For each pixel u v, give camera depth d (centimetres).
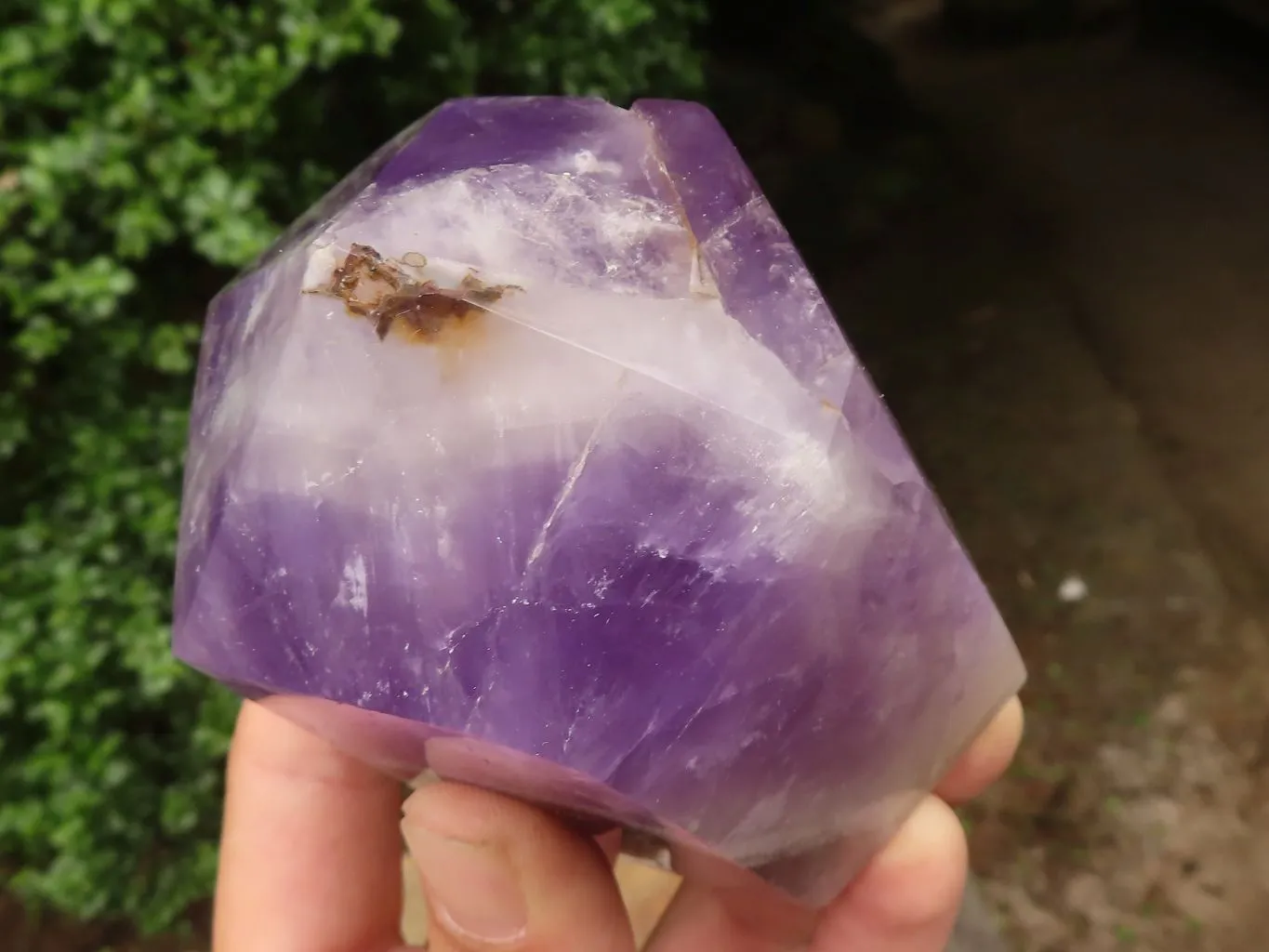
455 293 7
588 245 7
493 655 6
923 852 9
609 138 8
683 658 6
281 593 7
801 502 7
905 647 7
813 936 10
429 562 7
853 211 37
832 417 7
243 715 12
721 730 7
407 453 7
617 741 6
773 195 37
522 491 7
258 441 7
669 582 6
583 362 7
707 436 7
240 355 8
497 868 8
